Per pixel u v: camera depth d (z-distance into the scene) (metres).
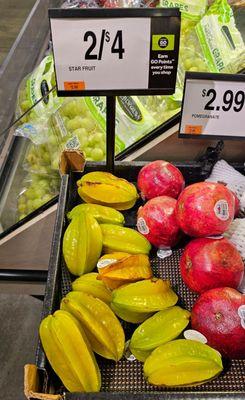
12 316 2.00
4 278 1.64
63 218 1.02
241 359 0.81
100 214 1.02
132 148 1.36
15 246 1.59
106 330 0.81
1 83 1.84
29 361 1.83
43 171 1.59
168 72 0.92
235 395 0.69
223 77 0.95
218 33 1.47
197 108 1.02
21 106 1.66
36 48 2.06
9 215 1.59
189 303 0.93
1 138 1.71
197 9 1.52
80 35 0.86
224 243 0.88
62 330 0.76
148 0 1.76
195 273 0.86
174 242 1.01
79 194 1.11
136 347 0.80
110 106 1.02
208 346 0.77
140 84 0.94
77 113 1.50
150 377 0.75
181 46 1.50
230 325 0.77
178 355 0.75
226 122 1.04
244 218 1.04
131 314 0.85
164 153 1.37
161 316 0.83
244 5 1.72
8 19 2.66
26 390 0.67
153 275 0.98
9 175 1.64
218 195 0.88
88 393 0.68
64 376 0.75
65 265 0.97
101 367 0.81
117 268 0.88
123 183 1.10
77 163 1.16
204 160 1.22
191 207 0.88
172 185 1.05
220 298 0.80
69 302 0.82
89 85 0.94
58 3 2.22
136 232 1.00
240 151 1.33
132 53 0.89
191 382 0.74
